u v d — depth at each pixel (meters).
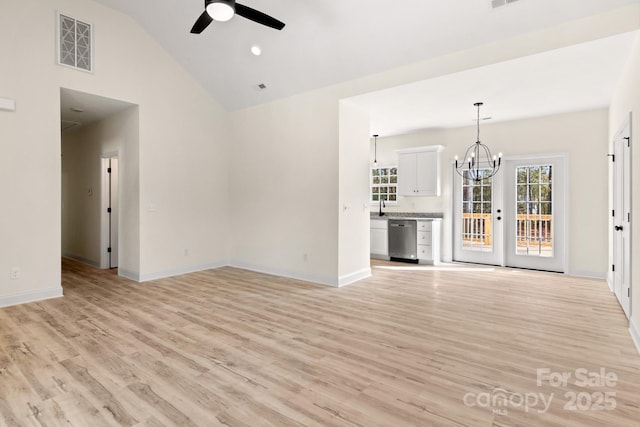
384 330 3.12
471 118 5.68
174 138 5.35
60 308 3.74
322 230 4.88
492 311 3.63
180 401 2.02
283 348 2.74
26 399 2.03
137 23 4.88
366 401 2.02
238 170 5.98
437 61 3.87
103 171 5.82
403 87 4.19
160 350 2.70
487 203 6.21
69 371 2.36
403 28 3.63
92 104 4.88
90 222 6.11
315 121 4.93
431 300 4.04
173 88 5.32
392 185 7.30
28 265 3.97
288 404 1.99
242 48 4.67
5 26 3.79
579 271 5.29
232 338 2.94
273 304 3.90
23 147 3.92
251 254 5.82
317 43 4.17
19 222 3.91
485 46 3.55
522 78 3.89
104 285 4.75
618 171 3.98
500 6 3.14
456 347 2.75
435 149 6.51
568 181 5.34
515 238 5.99
